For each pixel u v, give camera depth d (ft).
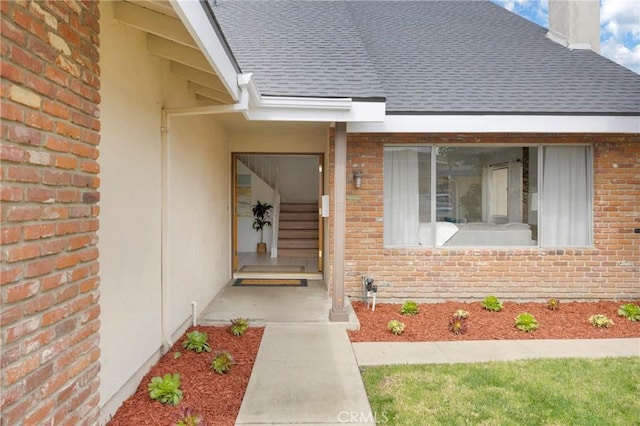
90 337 7.88
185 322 15.81
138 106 11.28
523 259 20.86
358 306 19.83
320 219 25.89
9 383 5.58
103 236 9.18
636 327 16.84
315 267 27.81
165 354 13.39
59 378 6.81
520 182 21.26
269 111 15.76
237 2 24.72
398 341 15.28
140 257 11.45
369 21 28.40
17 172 5.81
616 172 20.81
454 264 20.81
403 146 20.99
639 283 20.97
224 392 10.96
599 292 20.95
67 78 7.14
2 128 5.52
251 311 18.29
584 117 18.28
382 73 21.91
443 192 21.24
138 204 11.31
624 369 12.54
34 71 6.20
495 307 19.02
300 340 15.06
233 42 20.11
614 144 20.80
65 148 7.07
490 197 21.29
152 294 12.44
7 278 5.58
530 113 18.21
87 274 7.80
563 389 11.24
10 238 5.66
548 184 21.26
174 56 11.85
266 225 36.24
